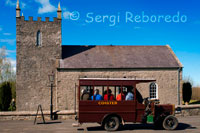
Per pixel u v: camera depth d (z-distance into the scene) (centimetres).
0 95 2516
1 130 1280
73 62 2594
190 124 1465
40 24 2631
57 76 2502
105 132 1206
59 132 1220
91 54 2791
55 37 2653
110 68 2538
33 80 2556
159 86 2600
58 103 2486
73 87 2505
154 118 1305
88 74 2523
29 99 2536
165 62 2684
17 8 2586
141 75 2583
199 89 4519
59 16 2681
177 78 2631
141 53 2886
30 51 2586
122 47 3023
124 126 1400
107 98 1256
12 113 1652
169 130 1263
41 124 1477
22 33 2586
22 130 1278
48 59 2612
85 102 1237
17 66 2548
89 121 1232
